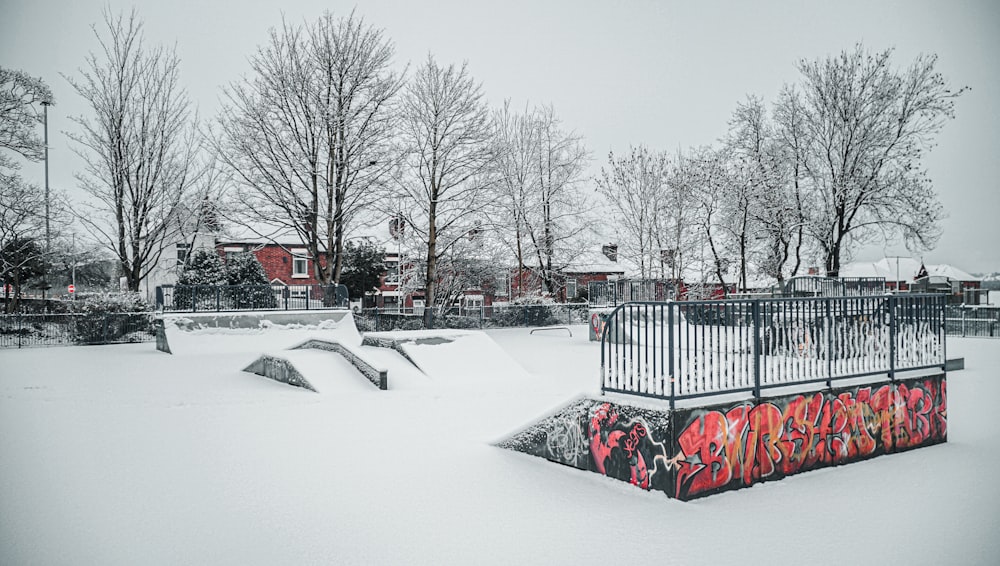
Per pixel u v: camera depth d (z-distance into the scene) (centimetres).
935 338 931
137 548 545
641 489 694
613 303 2695
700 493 673
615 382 754
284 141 2966
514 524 600
